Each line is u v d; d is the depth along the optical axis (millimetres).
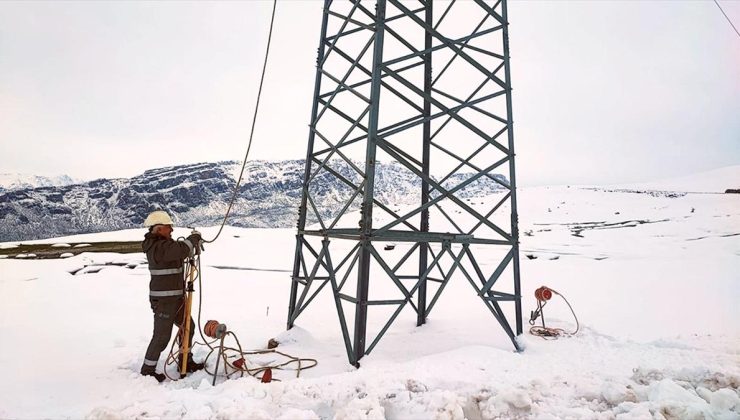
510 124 6668
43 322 7480
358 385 4215
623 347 6086
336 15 6785
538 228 32781
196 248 5254
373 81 5590
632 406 3844
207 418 3650
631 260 16984
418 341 6477
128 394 4375
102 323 7555
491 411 3867
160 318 4953
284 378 4957
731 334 6738
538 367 5051
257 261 17703
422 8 7867
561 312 8797
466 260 18422
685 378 4488
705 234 24328
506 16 6797
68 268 14086
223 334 4883
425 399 3906
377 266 16844
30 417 3768
